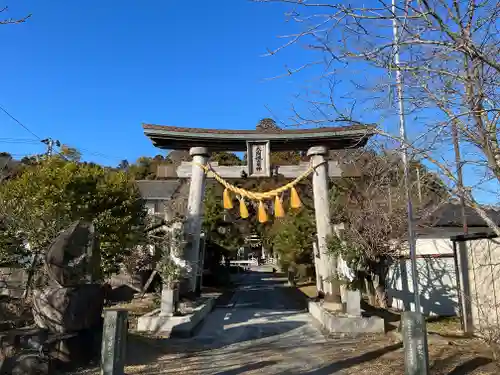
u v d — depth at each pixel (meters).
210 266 33.78
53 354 7.89
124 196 18.83
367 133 6.17
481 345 9.59
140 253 23.44
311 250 27.69
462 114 4.96
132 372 8.20
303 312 18.36
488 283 10.48
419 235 15.88
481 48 4.92
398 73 5.54
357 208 16.23
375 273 17.28
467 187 5.69
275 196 17.77
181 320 12.88
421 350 5.96
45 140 29.17
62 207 15.33
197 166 18.30
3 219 12.46
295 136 17.50
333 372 7.91
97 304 9.09
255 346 11.12
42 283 9.89
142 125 17.73
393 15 4.99
